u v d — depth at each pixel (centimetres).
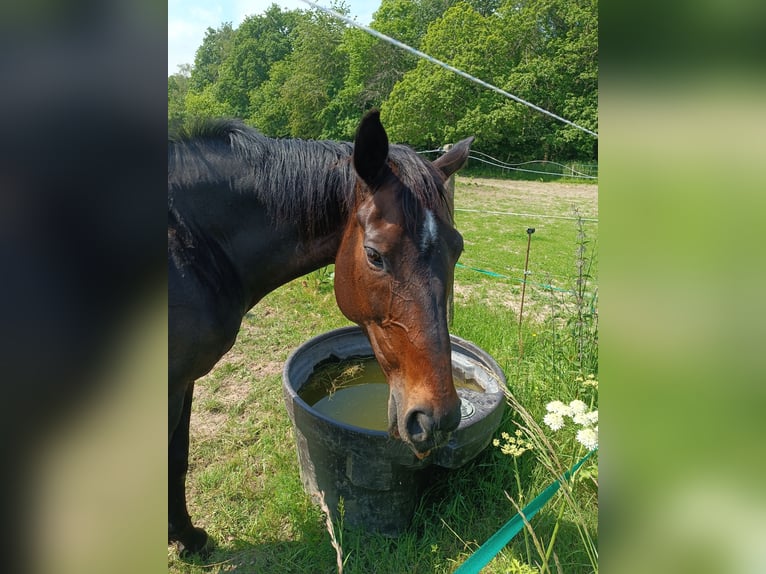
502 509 236
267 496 249
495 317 438
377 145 142
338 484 223
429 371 138
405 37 3131
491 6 3275
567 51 2570
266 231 177
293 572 212
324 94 3381
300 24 3406
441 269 140
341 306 168
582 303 326
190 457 277
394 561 212
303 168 171
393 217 140
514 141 2738
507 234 951
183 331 160
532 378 313
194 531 215
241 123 183
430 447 144
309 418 213
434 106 2744
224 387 350
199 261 166
